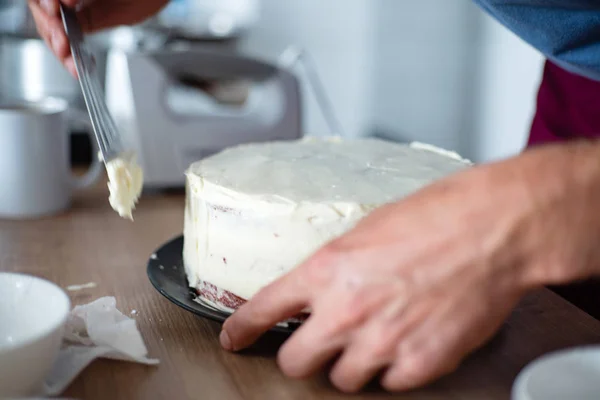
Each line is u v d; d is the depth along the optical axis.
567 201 0.44
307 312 0.60
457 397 0.54
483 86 1.93
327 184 0.63
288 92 1.18
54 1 0.79
